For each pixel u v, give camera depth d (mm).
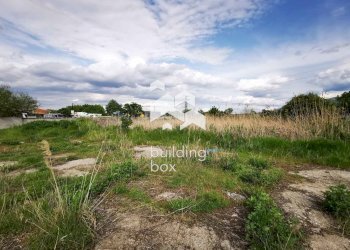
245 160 5734
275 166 5781
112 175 4215
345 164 5844
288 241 2492
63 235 2434
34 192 3752
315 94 11117
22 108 34312
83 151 7672
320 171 5457
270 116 11391
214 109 14250
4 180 4176
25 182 4387
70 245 2404
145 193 3652
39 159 6559
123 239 2572
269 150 7344
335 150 6836
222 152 6453
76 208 2754
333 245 2648
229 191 3883
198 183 4027
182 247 2498
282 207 3365
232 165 5102
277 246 2434
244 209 3320
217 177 4371
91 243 2510
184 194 3629
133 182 4152
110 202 3396
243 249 2535
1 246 2496
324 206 3395
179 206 3150
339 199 3270
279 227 2609
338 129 8242
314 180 4742
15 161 6625
